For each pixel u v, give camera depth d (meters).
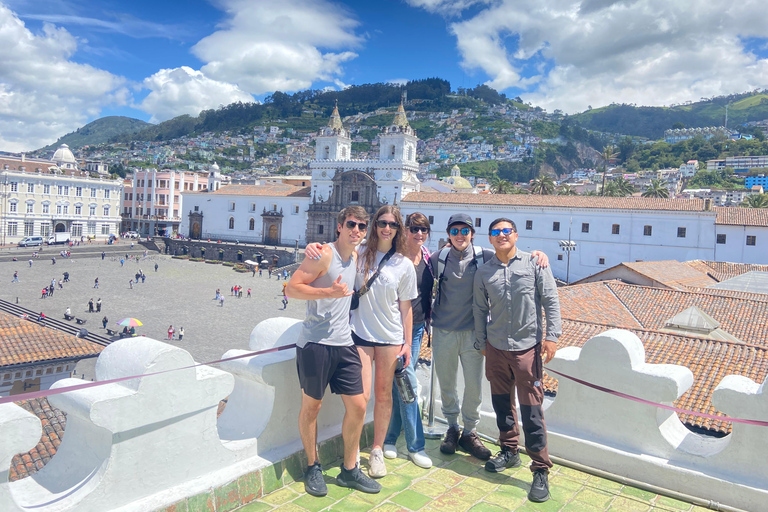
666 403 5.23
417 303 5.71
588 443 5.33
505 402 5.26
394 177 82.00
